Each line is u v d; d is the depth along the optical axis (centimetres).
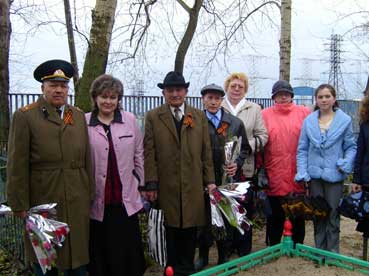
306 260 472
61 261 350
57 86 342
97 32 572
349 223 698
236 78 500
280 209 518
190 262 437
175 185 414
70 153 347
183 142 412
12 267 508
